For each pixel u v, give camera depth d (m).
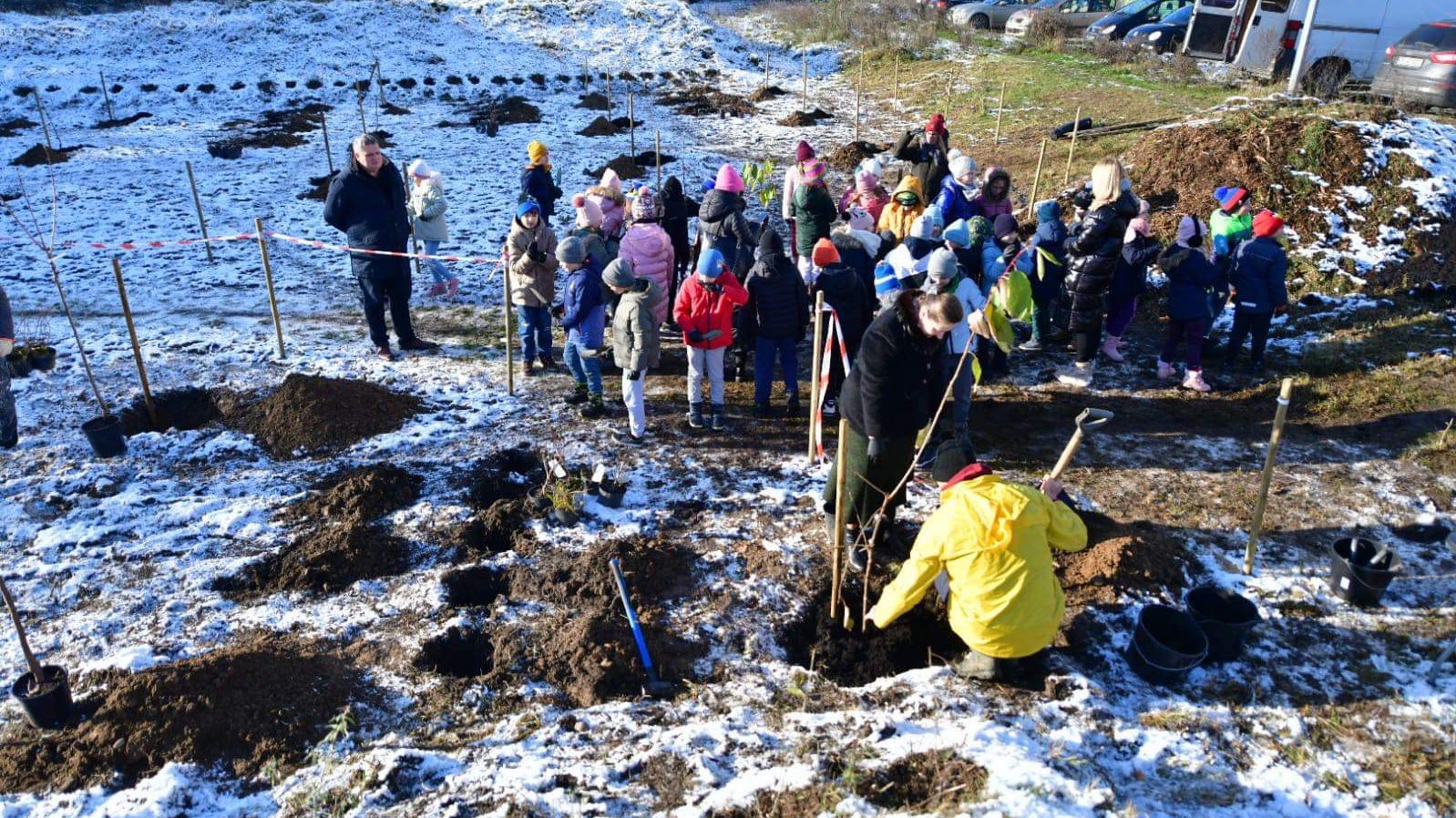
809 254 8.49
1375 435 6.89
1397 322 8.56
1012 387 7.86
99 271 10.48
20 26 22.55
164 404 7.38
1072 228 7.83
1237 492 6.20
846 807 3.63
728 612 5.04
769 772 3.87
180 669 4.34
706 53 23.67
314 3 25.22
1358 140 10.74
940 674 4.57
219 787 3.92
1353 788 3.94
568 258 6.81
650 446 6.81
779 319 6.91
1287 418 7.21
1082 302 7.46
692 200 12.57
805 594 5.19
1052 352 8.53
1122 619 4.96
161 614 4.98
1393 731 4.25
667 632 4.87
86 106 18.91
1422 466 6.46
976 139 15.52
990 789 3.68
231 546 5.58
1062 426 7.16
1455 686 4.50
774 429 7.11
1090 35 22.00
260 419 6.92
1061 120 15.82
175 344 8.46
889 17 26.03
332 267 10.81
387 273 7.97
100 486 6.13
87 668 4.54
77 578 5.26
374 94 20.02
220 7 25.52
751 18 29.23
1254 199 10.46
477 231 11.83
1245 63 17.16
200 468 6.45
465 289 10.23
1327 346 8.24
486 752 4.08
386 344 8.30
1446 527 5.75
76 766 3.98
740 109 19.03
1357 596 5.09
